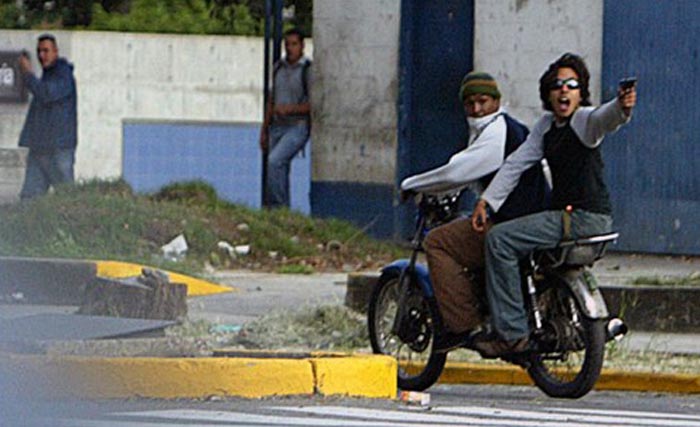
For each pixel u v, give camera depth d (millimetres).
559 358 21891
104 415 18547
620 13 45125
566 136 21422
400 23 47312
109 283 28734
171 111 80688
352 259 42812
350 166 48250
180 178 80125
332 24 48438
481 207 21750
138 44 80312
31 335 23375
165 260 39062
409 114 47312
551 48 45625
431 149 47125
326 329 28312
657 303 30391
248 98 81062
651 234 44938
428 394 22969
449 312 22234
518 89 45938
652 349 27469
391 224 47344
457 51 46688
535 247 21594
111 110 80125
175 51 80625
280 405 19875
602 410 21094
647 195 44969
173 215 41656
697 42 44562
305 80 48969
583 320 21500
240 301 33750
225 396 20328
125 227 40406
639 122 44969
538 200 21859
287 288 36719
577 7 45375
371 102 47844
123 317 28062
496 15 46000
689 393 24469
